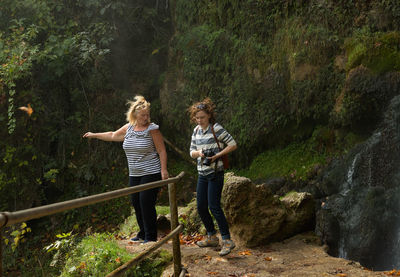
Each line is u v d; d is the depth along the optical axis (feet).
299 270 12.51
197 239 17.40
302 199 16.42
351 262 13.28
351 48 23.20
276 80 25.49
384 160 21.62
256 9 26.37
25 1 28.60
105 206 28.53
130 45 32.91
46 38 30.04
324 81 24.04
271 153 26.40
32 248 26.81
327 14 24.22
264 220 15.29
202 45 28.14
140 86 31.99
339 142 24.13
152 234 15.33
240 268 12.87
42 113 29.58
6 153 27.61
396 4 22.72
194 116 13.83
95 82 30.78
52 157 29.96
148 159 14.74
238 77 26.78
